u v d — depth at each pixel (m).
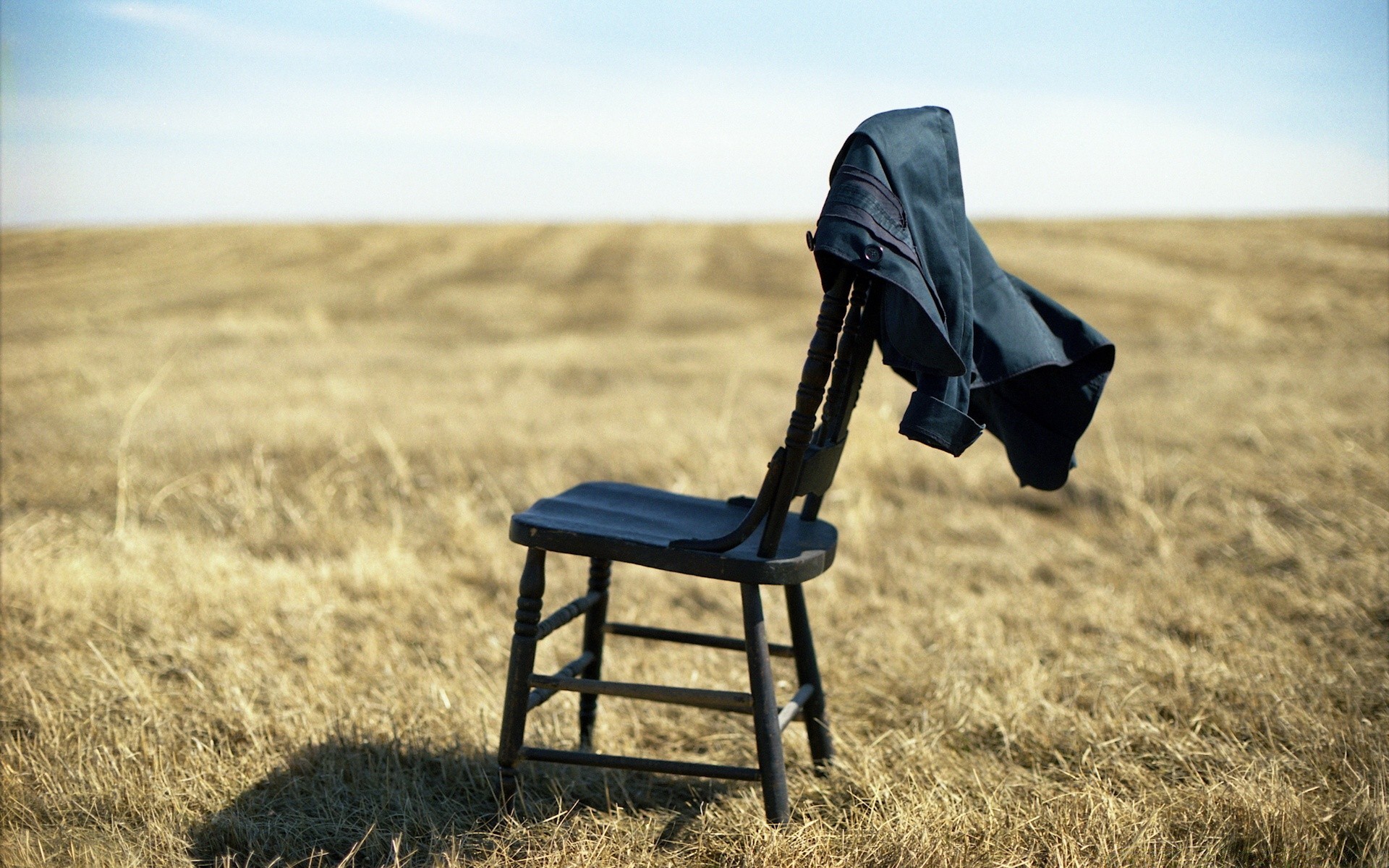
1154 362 10.38
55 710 2.68
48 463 5.82
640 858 2.07
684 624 3.57
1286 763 2.35
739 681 3.01
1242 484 5.06
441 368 10.70
